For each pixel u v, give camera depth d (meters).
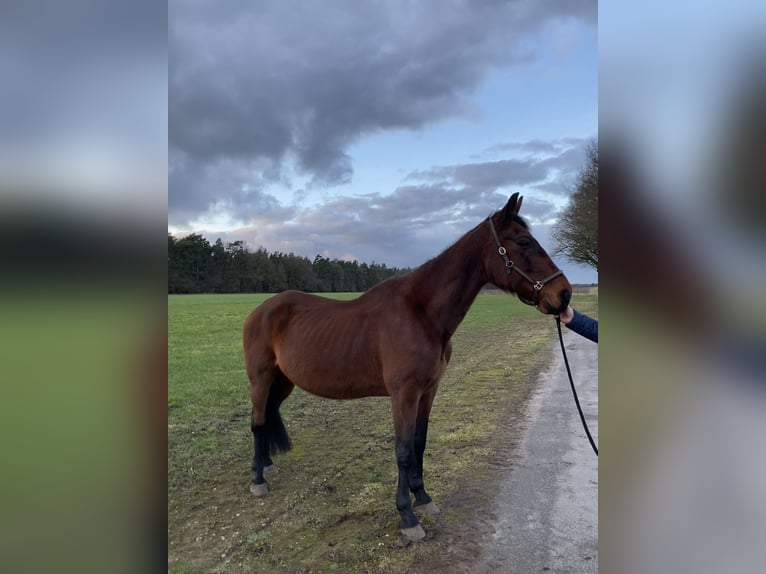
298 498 3.43
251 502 3.38
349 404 6.15
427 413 3.30
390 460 4.12
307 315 3.58
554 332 14.11
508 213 3.04
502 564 2.55
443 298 3.09
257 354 3.77
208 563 2.62
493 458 4.03
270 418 3.86
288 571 2.54
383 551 2.71
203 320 17.70
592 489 3.41
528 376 7.50
